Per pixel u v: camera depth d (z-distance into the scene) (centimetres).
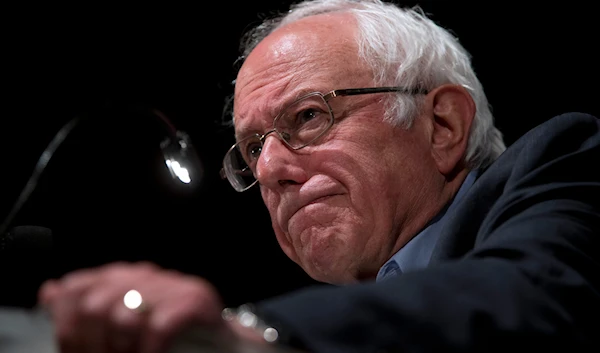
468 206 168
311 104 206
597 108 323
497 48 332
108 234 301
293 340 89
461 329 94
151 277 84
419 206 205
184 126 342
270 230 346
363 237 201
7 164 323
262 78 216
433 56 215
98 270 86
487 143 217
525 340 98
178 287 82
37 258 165
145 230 316
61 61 334
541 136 169
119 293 81
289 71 212
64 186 268
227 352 80
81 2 335
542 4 326
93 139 272
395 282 100
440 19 332
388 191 201
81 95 334
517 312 99
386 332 92
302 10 241
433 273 103
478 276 103
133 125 209
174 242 331
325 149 203
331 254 202
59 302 81
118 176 290
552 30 326
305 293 96
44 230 168
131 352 80
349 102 206
